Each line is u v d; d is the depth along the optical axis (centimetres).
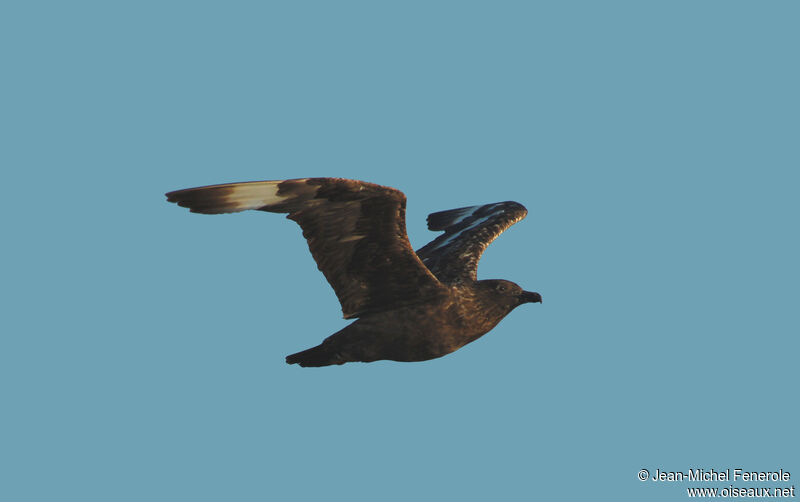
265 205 1355
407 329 1547
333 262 1481
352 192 1376
